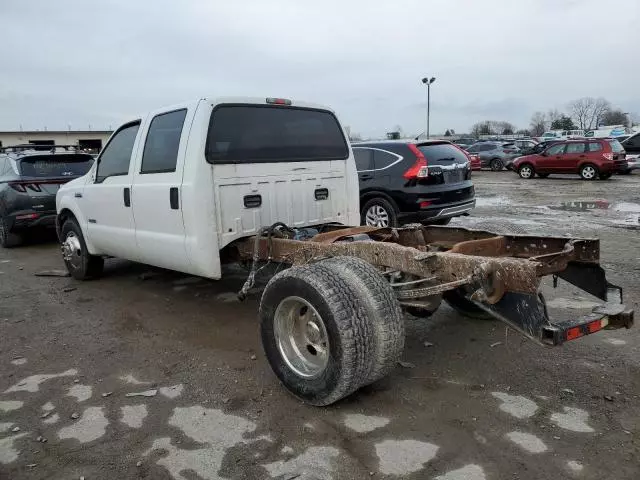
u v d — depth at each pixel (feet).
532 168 77.05
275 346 12.07
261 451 10.09
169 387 12.81
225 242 15.56
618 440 10.07
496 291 10.46
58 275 23.95
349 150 19.12
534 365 13.33
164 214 16.20
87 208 20.66
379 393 12.12
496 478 9.12
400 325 10.96
